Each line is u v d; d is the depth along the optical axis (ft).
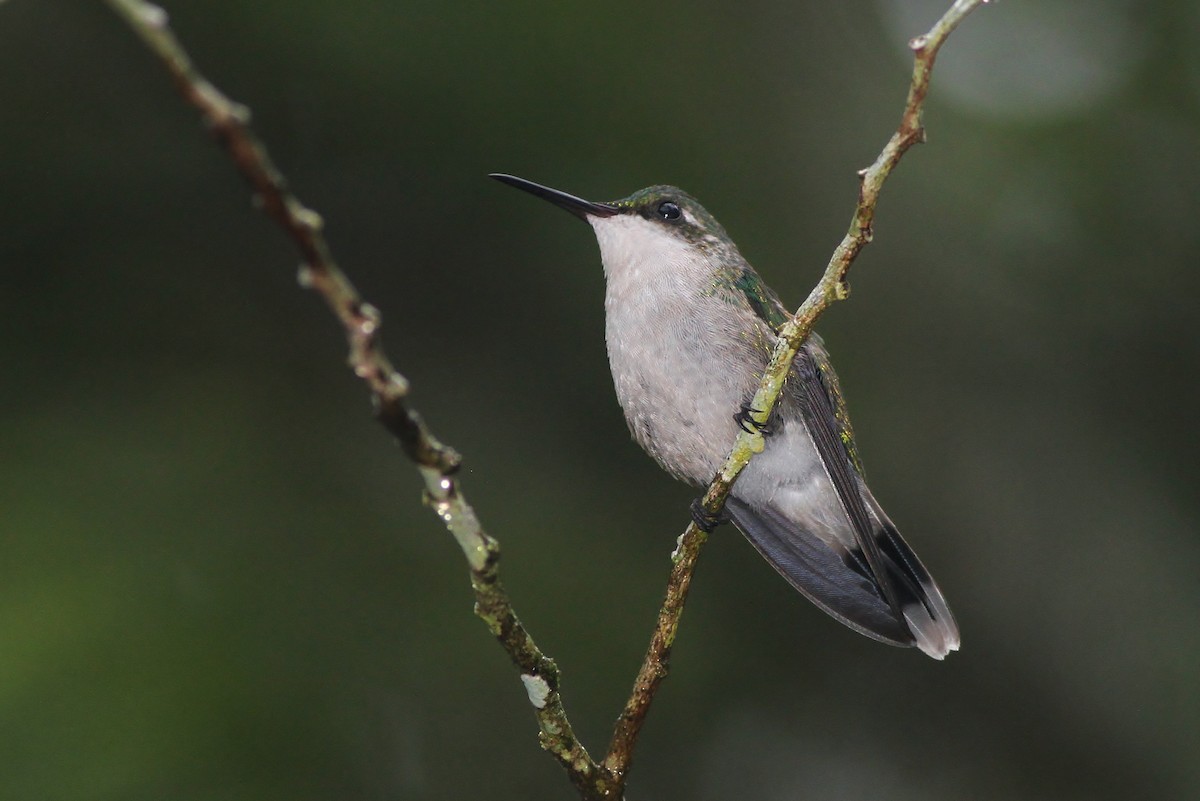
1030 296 38.29
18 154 34.06
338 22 34.14
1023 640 36.14
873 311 38.14
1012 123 38.93
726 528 35.19
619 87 36.24
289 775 24.93
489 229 36.29
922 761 34.71
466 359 36.40
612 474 35.24
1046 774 34.71
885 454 37.32
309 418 32.60
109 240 34.17
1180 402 37.45
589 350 36.50
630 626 32.24
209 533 28.55
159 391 31.94
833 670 35.06
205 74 34.47
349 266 36.09
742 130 37.42
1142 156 38.24
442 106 35.17
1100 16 39.58
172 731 24.18
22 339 32.22
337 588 28.94
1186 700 34.88
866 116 38.65
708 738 32.68
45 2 34.53
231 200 34.91
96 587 26.32
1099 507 37.22
